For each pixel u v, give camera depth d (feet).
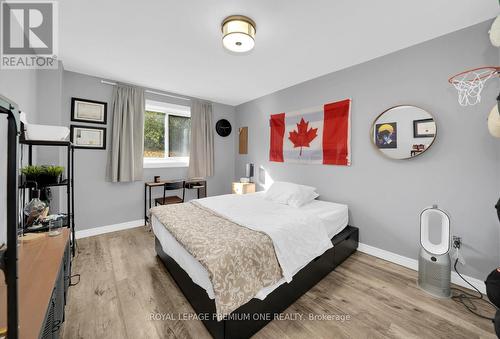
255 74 9.90
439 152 6.86
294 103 11.32
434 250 6.15
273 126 12.51
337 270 7.34
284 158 11.90
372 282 6.65
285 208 8.32
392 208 7.94
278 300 5.25
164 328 4.82
